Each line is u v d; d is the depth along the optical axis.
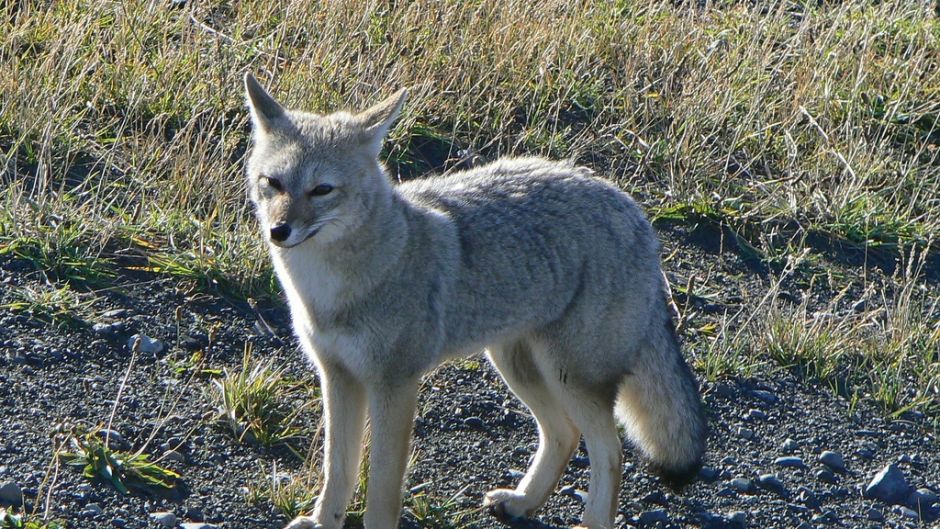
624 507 10.02
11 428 9.12
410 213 8.70
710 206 14.85
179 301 11.38
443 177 9.89
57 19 15.34
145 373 10.28
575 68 17.03
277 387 10.23
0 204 12.01
